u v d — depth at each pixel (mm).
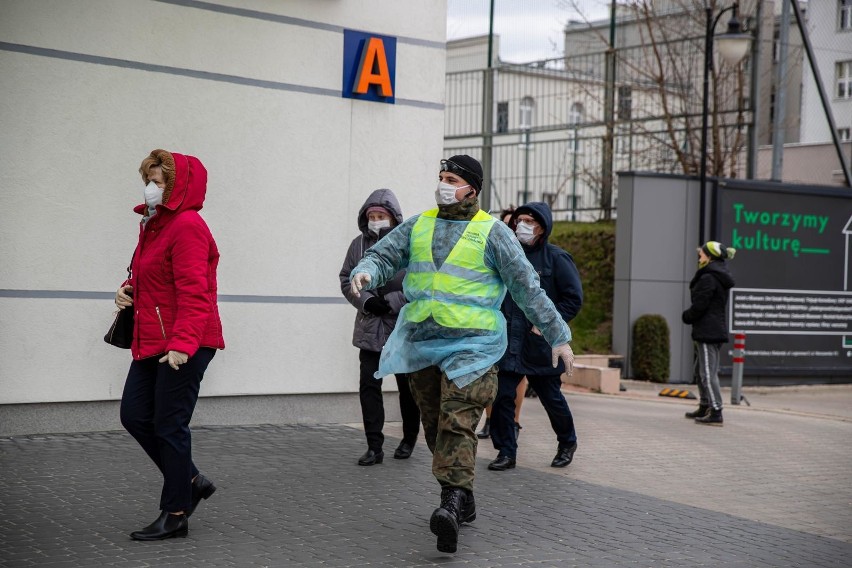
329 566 4973
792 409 13773
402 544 5457
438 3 10031
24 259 7938
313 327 9367
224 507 6086
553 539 5754
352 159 9578
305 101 9297
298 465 7449
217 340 5398
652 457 8836
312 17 9312
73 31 8094
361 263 5488
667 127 20500
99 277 8242
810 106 22062
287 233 9227
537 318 5473
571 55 21125
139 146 8430
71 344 8125
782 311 16688
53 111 8031
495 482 7293
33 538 5215
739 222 16328
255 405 9172
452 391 5367
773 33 21578
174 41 8578
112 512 5801
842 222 17125
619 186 16062
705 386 11227
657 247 15977
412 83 9930
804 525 6582
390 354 5559
